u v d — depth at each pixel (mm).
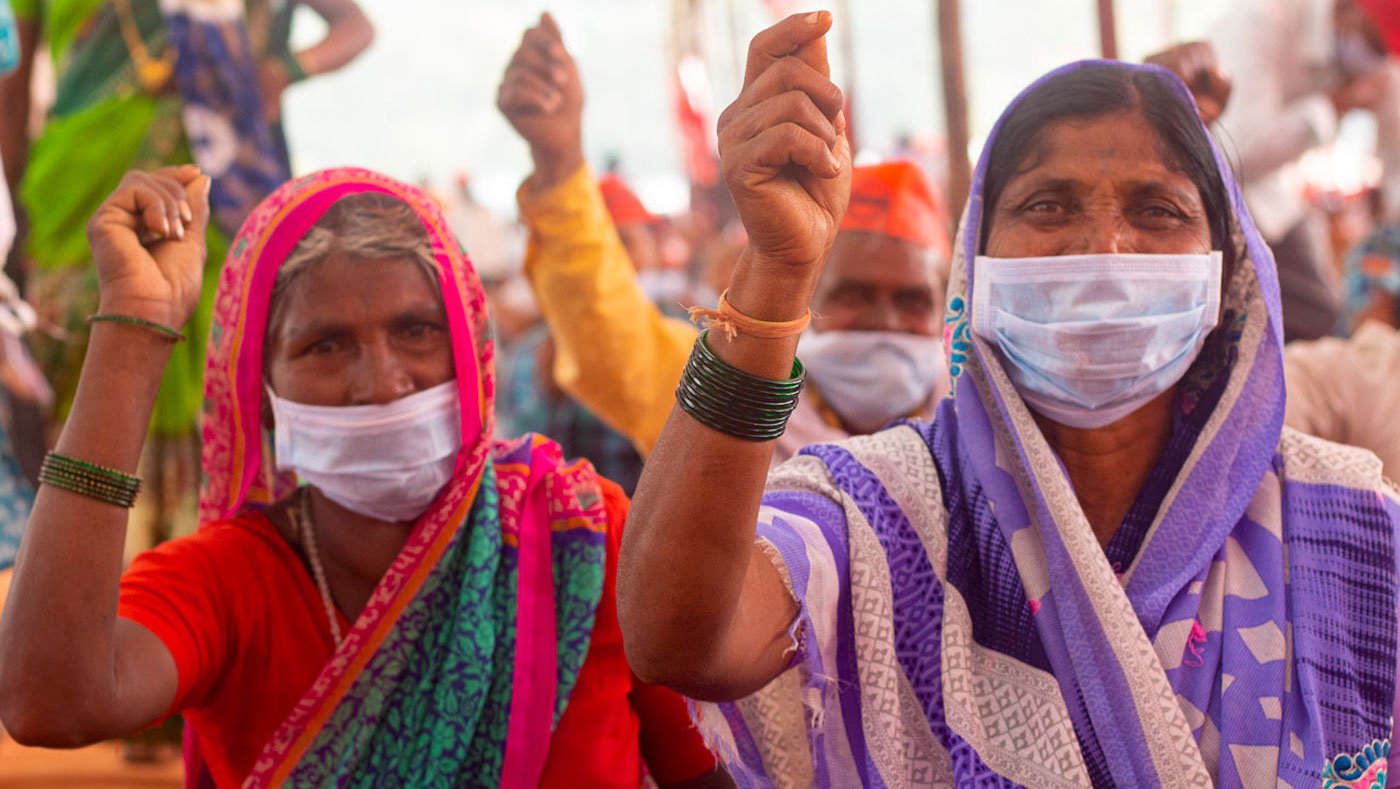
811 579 1886
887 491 1992
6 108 4254
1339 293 5809
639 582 1628
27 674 1938
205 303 4039
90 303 4051
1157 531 1947
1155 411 2027
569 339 3230
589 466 2383
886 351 3387
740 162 1528
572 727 2205
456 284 2248
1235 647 1897
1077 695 1873
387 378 2191
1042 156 1978
